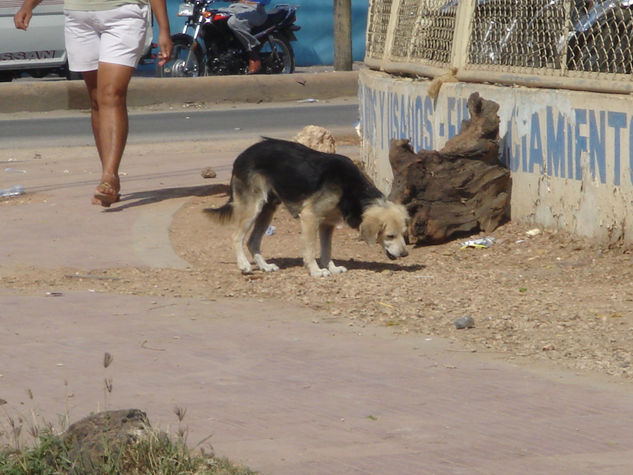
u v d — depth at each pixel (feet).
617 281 37.42
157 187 59.62
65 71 104.22
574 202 42.88
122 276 39.24
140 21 52.90
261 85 102.58
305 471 19.45
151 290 37.04
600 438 21.52
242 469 19.45
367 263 42.96
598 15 42.06
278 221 52.01
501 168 46.26
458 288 36.96
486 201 46.16
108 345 29.48
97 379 26.04
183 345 29.48
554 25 44.47
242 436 21.62
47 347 29.25
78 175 64.54
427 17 55.36
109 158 52.65
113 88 52.34
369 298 35.40
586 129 41.81
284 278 39.06
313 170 38.29
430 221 45.11
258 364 27.53
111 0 52.08
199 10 108.58
